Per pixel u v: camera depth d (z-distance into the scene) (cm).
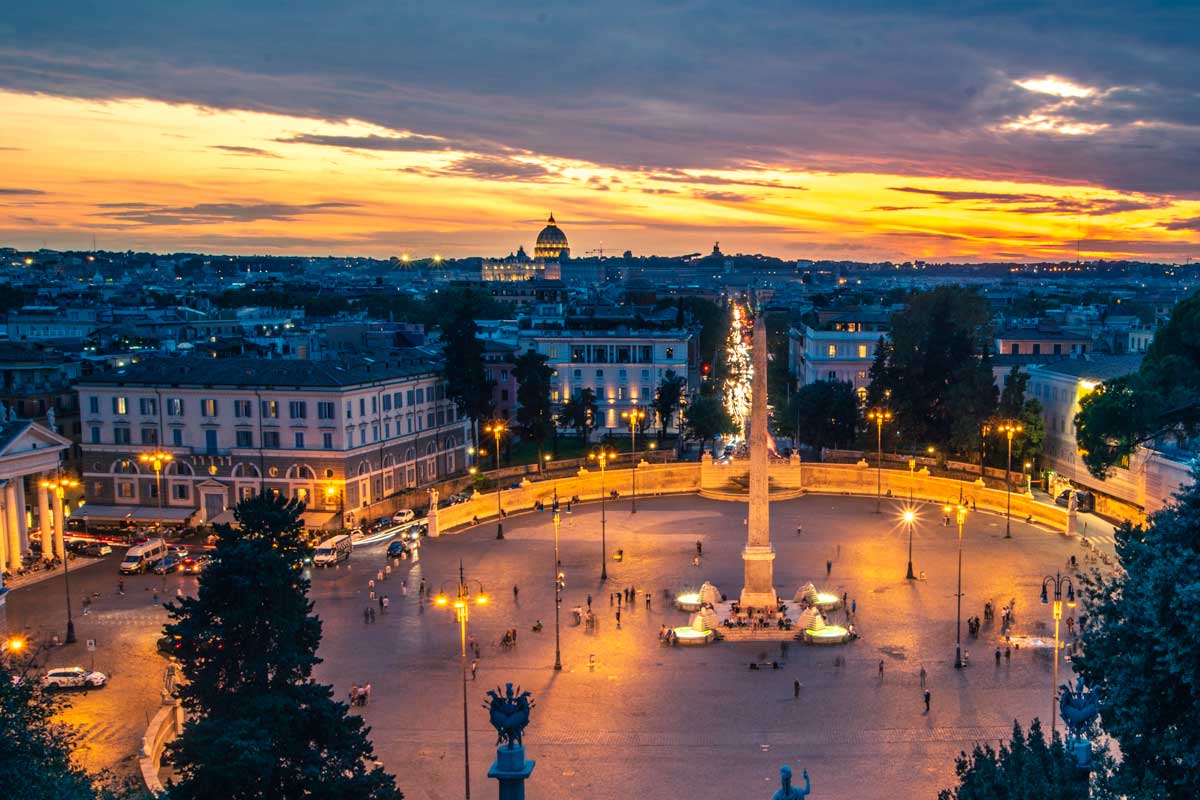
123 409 13550
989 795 3788
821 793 5988
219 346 18312
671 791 6062
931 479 14975
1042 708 7238
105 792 4416
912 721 7031
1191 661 3456
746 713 7219
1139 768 3703
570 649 8650
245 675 4972
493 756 6600
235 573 4916
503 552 12081
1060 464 15788
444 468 15875
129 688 7688
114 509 13288
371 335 19188
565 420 17338
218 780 4594
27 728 4322
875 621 9306
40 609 9756
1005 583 10456
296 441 13175
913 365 16362
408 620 9456
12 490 10962
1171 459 11819
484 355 18575
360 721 5159
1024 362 18850
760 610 9319
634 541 12581
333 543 11512
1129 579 3969
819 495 15450
